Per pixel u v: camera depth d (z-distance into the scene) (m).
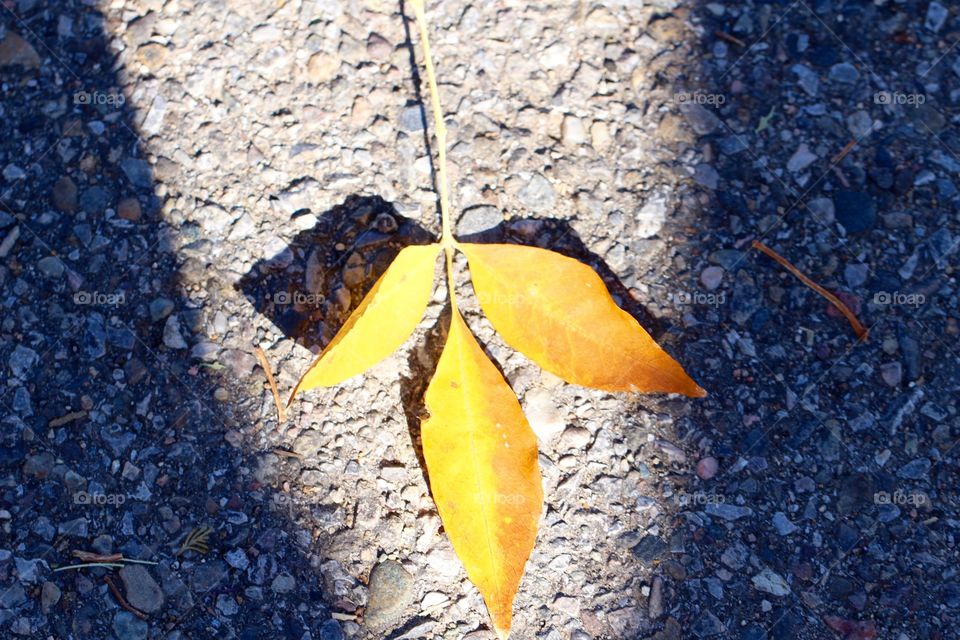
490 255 0.46
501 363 0.48
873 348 0.48
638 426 0.48
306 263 0.49
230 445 0.48
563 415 0.48
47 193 0.49
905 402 0.48
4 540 0.47
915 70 0.50
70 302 0.49
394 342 0.46
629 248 0.49
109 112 0.50
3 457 0.48
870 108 0.50
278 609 0.47
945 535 0.47
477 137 0.50
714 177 0.50
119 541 0.47
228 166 0.50
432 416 0.45
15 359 0.48
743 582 0.47
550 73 0.50
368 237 0.49
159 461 0.48
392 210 0.49
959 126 0.50
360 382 0.48
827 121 0.50
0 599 0.47
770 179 0.50
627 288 0.49
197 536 0.47
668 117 0.50
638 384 0.45
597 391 0.48
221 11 0.51
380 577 0.47
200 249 0.49
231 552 0.47
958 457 0.48
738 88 0.50
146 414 0.48
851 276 0.49
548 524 0.47
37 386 0.48
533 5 0.51
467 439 0.45
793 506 0.47
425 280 0.46
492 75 0.50
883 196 0.49
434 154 0.50
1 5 0.51
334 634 0.47
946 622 0.47
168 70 0.50
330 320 0.48
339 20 0.50
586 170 0.50
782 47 0.51
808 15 0.51
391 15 0.51
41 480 0.48
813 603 0.47
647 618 0.47
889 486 0.47
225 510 0.47
